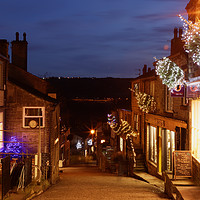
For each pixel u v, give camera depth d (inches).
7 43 684.1
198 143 453.4
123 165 1015.6
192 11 498.0
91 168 1327.5
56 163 796.0
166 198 425.1
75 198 417.4
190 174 464.1
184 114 543.8
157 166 732.0
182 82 507.5
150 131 848.3
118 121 1316.4
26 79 906.1
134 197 428.1
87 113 1962.4
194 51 412.5
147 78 842.8
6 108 684.1
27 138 697.0
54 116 752.3
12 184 399.5
